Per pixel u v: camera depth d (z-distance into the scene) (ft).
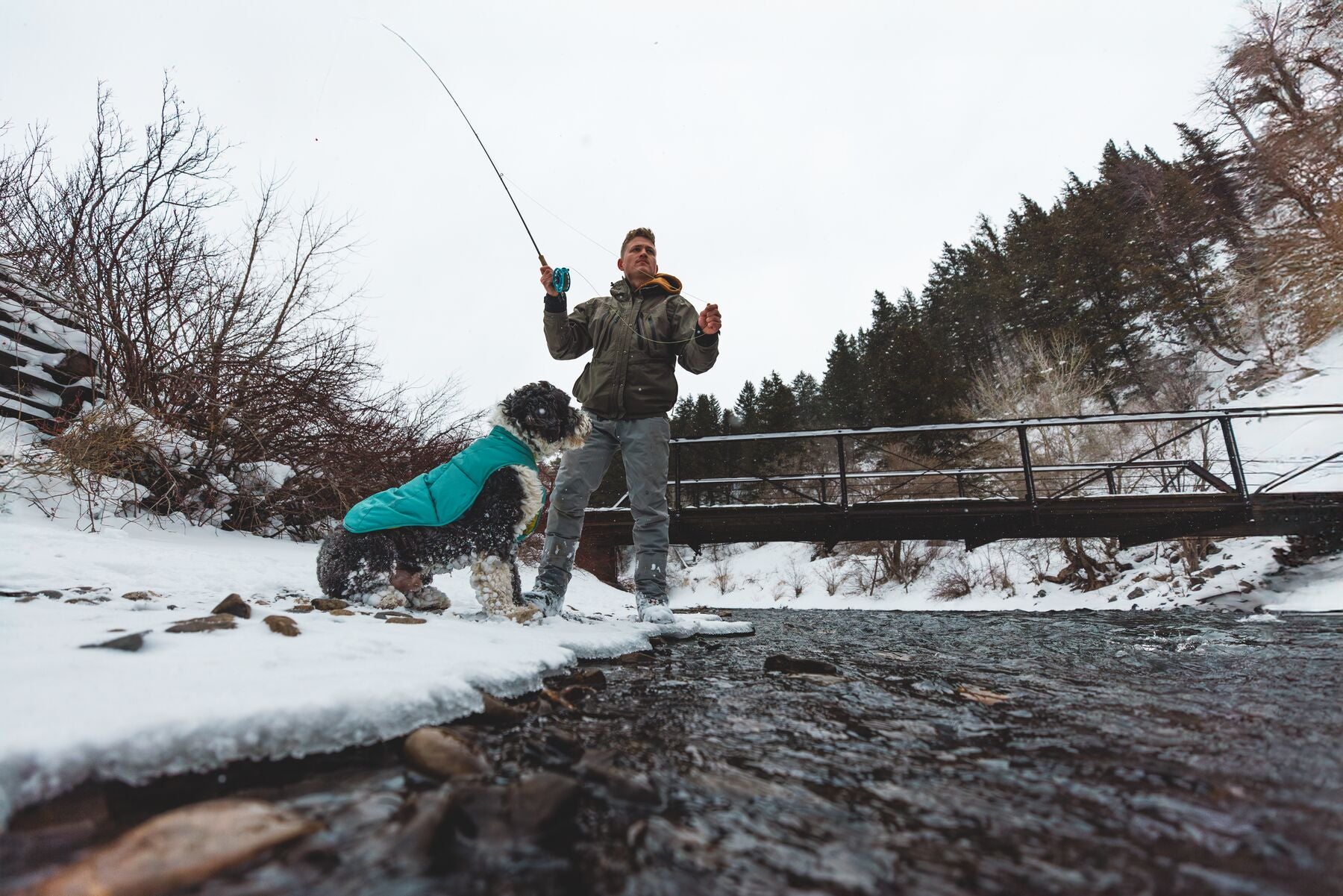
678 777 4.36
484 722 5.55
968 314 124.77
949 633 14.94
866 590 84.69
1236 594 31.24
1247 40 60.70
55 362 20.25
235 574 12.53
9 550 10.88
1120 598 42.63
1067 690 7.57
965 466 75.31
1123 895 2.79
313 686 4.91
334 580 10.47
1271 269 62.34
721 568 114.62
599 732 5.51
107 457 17.70
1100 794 4.06
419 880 2.85
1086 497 29.09
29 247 21.71
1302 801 3.89
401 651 6.62
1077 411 72.23
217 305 23.61
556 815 3.49
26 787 3.25
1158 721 5.94
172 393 22.00
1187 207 88.43
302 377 24.41
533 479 10.75
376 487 27.43
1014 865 3.10
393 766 4.36
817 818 3.69
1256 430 63.93
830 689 7.58
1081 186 112.78
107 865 2.74
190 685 4.71
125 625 6.87
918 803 3.93
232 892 2.66
